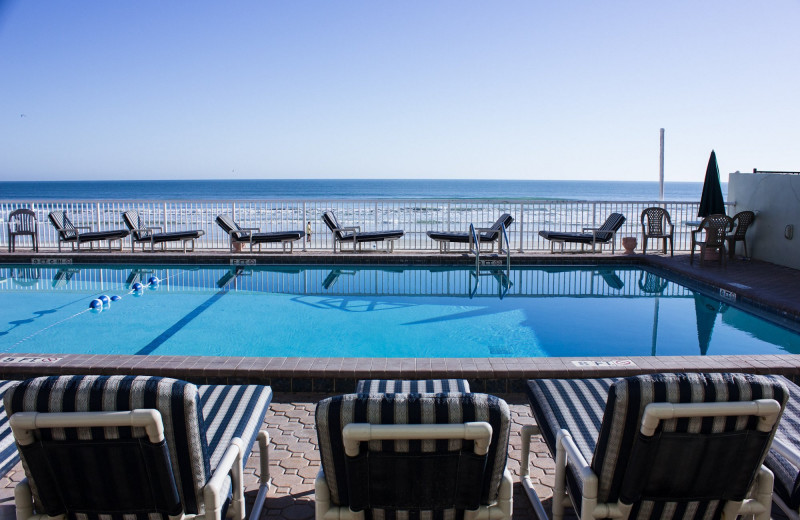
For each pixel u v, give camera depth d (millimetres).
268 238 10359
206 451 1950
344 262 10000
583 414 2580
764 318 6715
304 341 6117
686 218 11266
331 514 1880
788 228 8836
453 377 4102
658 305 7547
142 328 6602
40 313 7230
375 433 1657
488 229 10109
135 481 1836
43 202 11469
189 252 10438
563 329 6492
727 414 1741
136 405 1714
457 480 1802
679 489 1916
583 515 1985
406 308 7414
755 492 2031
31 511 1934
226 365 4219
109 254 10078
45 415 1684
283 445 3350
